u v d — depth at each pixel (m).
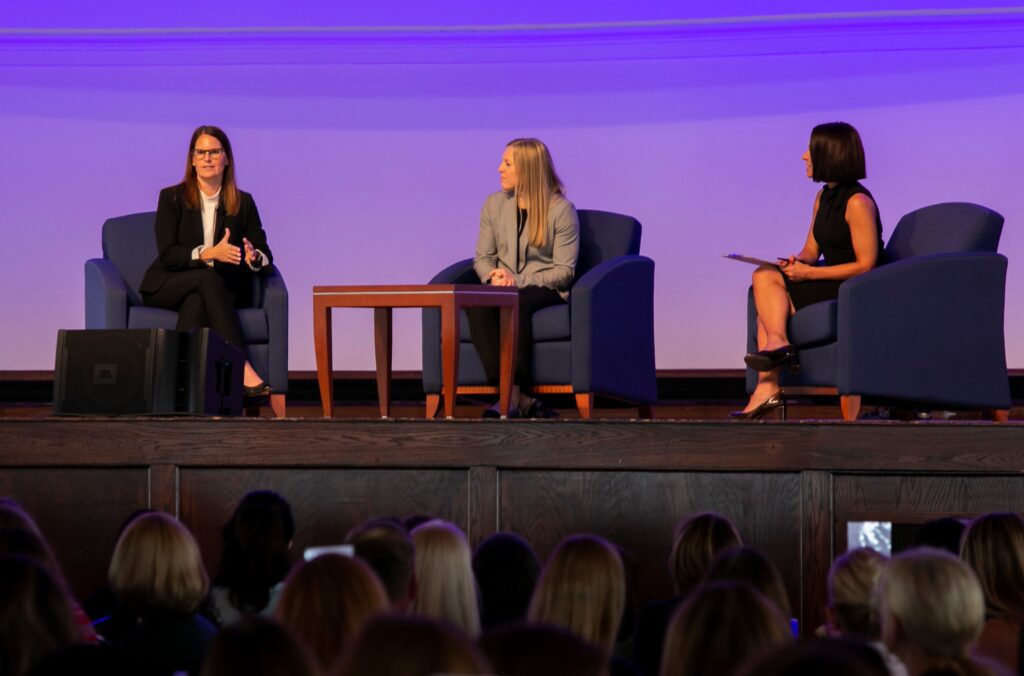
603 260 11.89
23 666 3.79
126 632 6.57
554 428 8.99
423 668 2.54
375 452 9.04
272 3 14.38
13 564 3.88
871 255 10.72
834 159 11.00
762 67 14.18
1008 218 13.92
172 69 14.42
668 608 6.21
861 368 10.13
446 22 14.34
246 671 2.91
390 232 14.48
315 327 10.08
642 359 11.38
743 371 13.95
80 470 9.14
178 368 9.28
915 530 8.90
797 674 2.43
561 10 14.29
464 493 9.05
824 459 8.88
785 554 8.94
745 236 14.26
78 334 9.30
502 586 6.19
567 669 2.78
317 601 3.96
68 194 14.45
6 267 14.45
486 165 14.42
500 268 11.38
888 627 4.57
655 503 8.99
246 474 9.11
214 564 9.09
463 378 11.07
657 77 14.28
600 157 14.34
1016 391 13.81
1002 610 5.89
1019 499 8.86
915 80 14.01
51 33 14.37
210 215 11.66
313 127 14.47
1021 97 13.91
